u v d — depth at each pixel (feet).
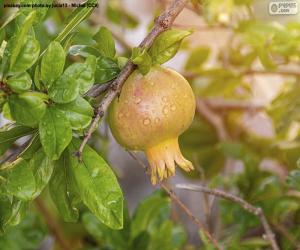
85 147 2.30
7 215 2.37
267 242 3.39
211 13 3.58
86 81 2.23
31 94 2.16
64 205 2.42
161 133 2.32
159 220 3.38
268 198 3.40
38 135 2.33
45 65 2.22
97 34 2.50
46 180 2.35
